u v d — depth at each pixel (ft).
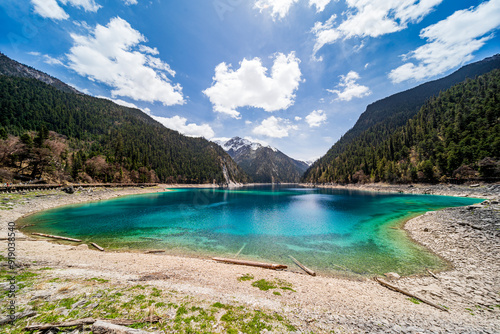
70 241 67.26
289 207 155.74
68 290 27.86
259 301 29.45
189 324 22.22
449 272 44.96
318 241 71.20
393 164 328.90
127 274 37.50
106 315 22.48
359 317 26.96
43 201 130.62
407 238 72.08
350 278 43.50
